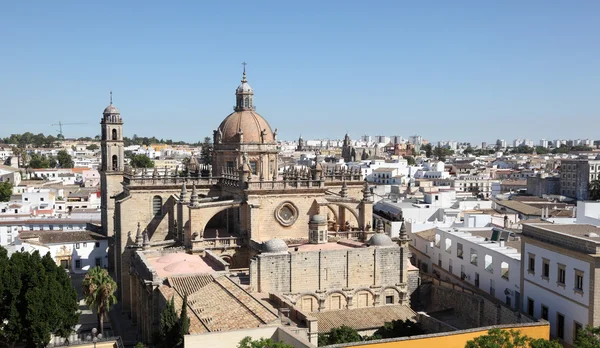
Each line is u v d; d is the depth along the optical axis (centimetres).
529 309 6856
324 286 7931
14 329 6562
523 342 4812
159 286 7381
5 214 15175
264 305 6216
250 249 8925
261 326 5388
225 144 10600
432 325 7175
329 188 11212
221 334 5094
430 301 8744
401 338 5209
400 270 8375
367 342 5100
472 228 10119
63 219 14838
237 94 10875
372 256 8212
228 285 7125
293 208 9369
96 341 6956
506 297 7494
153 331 6994
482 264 8244
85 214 15388
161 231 10175
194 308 6556
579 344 5050
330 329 7212
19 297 6625
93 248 12750
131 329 8881
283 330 5200
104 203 13062
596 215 10500
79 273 12594
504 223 10681
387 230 11688
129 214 9981
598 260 5678
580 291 5884
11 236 14388
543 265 6581
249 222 8994
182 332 5588
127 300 9906
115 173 12431
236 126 10600
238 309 6178
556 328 6309
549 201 16975
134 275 8900
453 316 7975
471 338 5472
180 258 8494
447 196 14950
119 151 12675
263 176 10562
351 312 7894
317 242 8600
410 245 11138
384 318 7775
